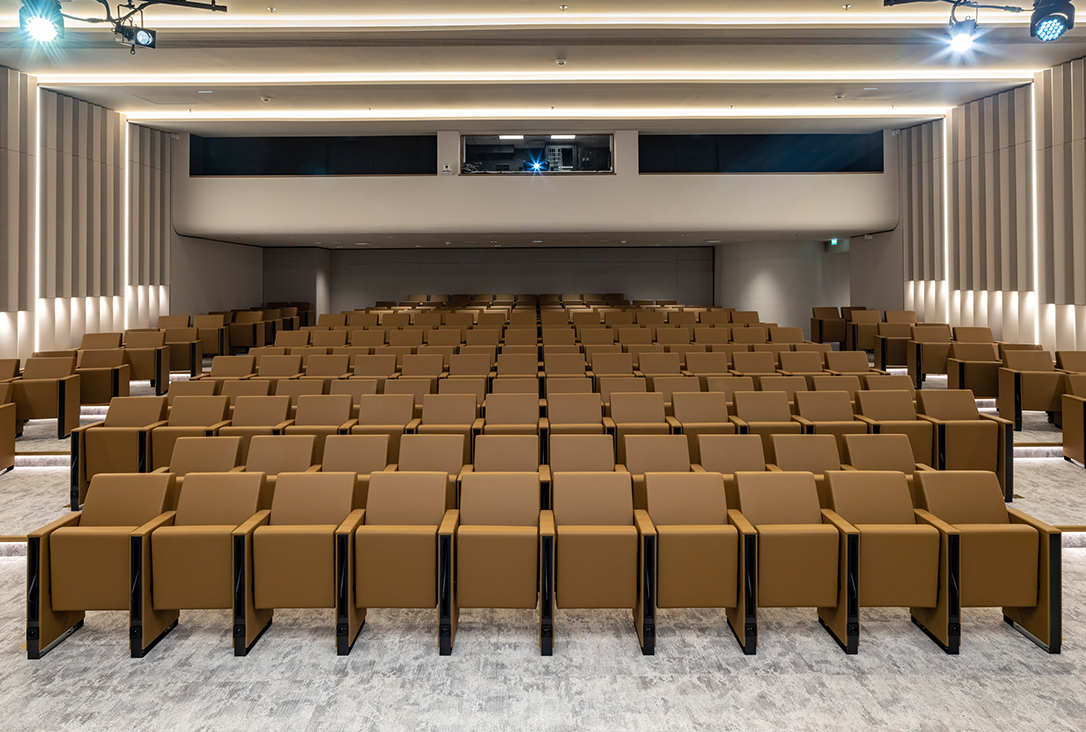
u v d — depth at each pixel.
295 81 10.15
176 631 3.76
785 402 6.12
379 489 4.03
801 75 10.12
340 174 13.00
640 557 3.62
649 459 4.71
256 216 13.02
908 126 12.73
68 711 3.02
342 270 18.45
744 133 13.04
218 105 11.36
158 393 9.34
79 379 7.59
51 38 5.78
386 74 10.10
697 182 12.95
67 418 7.38
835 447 4.79
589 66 9.70
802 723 2.95
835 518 3.76
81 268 11.02
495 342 10.12
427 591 3.63
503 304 15.89
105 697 3.13
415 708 3.06
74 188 10.97
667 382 6.98
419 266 18.52
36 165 10.07
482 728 2.92
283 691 3.19
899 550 3.55
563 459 4.72
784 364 8.08
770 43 8.66
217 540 3.57
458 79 10.14
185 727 2.92
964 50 8.88
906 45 8.73
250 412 6.08
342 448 4.80
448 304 16.00
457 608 3.72
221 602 3.58
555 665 3.42
